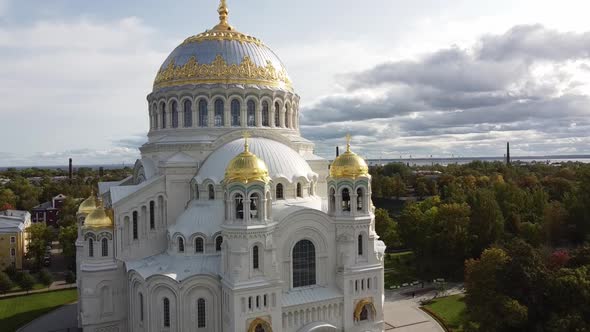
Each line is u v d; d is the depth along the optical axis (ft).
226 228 192.75
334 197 220.23
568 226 364.79
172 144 256.11
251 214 200.34
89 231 223.51
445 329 246.06
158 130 278.87
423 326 251.19
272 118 277.64
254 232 191.52
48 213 606.96
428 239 370.12
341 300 211.82
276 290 194.39
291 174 229.86
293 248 208.54
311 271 213.46
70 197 614.34
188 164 242.17
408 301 296.71
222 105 268.21
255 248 195.00
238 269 188.65
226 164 231.30
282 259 204.64
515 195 432.25
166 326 200.75
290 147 271.28
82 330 243.40
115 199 229.25
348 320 211.82
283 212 208.54
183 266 208.74
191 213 224.74
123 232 228.63
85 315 220.23
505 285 217.56
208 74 268.62
